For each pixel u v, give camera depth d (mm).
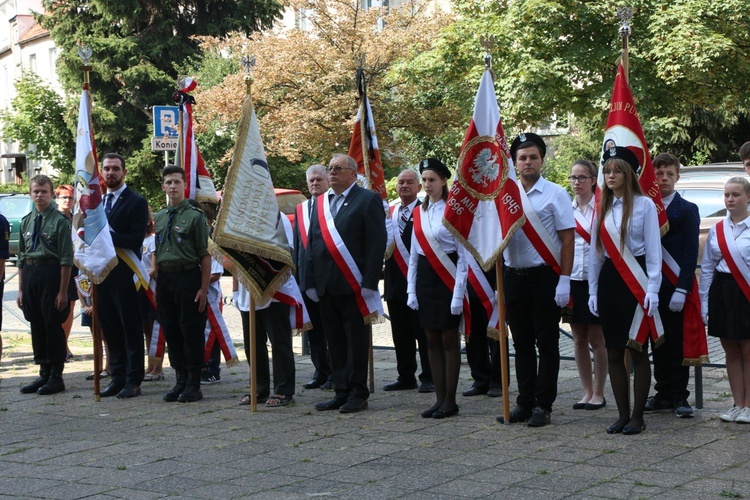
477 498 5145
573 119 25438
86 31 32250
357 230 7730
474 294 8203
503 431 6832
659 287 6512
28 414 7891
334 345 7883
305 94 24500
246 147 7871
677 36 17594
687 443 6305
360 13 25141
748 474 5504
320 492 5336
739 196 6879
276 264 7910
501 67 19406
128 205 8648
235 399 8430
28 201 26391
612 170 6531
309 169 8594
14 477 5824
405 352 8867
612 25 18656
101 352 10398
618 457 5957
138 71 30938
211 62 28594
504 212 6844
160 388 9125
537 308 6926
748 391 6984
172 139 13070
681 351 7258
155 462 6121
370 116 9172
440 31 20984
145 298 9594
